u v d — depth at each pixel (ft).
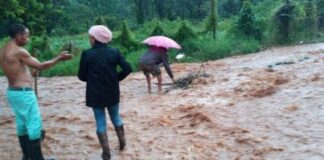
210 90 37.50
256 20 75.72
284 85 35.29
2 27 117.70
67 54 20.49
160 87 39.50
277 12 73.61
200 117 28.73
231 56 68.08
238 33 75.82
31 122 20.42
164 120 29.37
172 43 39.01
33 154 20.75
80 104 37.83
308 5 73.77
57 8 83.35
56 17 156.76
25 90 20.25
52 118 32.65
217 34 81.05
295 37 72.69
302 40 72.33
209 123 27.76
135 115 31.76
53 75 63.41
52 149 24.73
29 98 20.33
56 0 146.61
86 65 21.76
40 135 21.07
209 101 33.83
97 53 21.70
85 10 179.22
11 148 25.13
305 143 22.67
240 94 34.99
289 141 23.31
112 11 202.39
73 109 35.68
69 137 27.12
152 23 101.40
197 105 32.48
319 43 69.41
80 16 175.22
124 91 42.63
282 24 73.00
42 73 63.52
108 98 21.81
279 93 33.12
